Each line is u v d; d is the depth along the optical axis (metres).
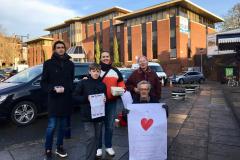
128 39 58.41
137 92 5.08
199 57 52.41
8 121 9.17
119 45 61.78
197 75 37.94
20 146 6.33
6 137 7.18
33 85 8.89
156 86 5.60
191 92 19.19
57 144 5.55
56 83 5.36
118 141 6.49
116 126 7.88
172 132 7.39
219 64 39.47
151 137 4.44
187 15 52.31
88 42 70.50
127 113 4.45
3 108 8.26
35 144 6.48
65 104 5.39
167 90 22.28
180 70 48.97
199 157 5.47
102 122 4.98
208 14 56.47
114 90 5.14
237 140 6.66
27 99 8.70
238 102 12.95
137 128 4.42
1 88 8.57
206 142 6.48
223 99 15.08
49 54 86.94
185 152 5.75
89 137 4.87
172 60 50.41
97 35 68.12
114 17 61.97
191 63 52.44
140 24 55.88
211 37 44.59
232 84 28.23
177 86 28.53
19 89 8.59
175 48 50.12
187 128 7.86
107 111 5.32
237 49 15.87
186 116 9.70
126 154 5.60
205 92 20.14
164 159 4.52
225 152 5.78
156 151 4.46
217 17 59.53
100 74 5.09
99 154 5.26
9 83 9.08
